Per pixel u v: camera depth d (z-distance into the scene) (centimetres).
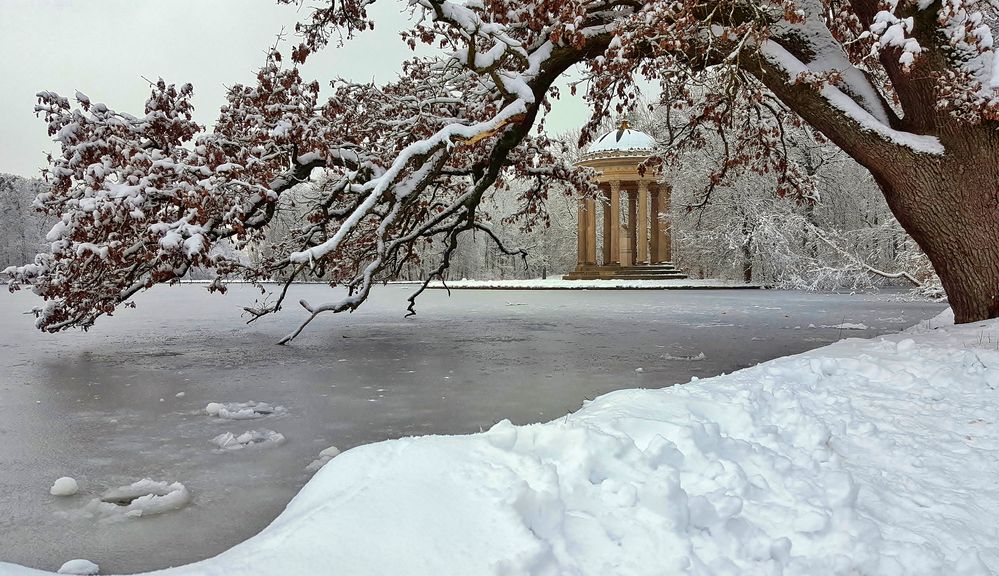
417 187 1294
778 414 452
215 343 1448
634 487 295
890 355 707
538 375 961
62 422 701
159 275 1317
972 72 972
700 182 4131
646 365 1041
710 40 981
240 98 1452
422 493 280
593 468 314
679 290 3822
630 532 279
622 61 961
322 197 1585
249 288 5062
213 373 1024
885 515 341
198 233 1164
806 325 1684
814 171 3819
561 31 1009
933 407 531
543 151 1772
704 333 1512
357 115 1549
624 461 321
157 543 386
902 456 425
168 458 562
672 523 281
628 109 1590
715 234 4131
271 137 1306
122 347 1388
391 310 2453
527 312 2262
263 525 414
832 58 1117
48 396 848
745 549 288
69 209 1238
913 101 1031
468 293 3803
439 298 3272
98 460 559
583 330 1622
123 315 2353
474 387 873
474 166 1658
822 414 493
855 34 1134
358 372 1015
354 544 248
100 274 1354
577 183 1811
